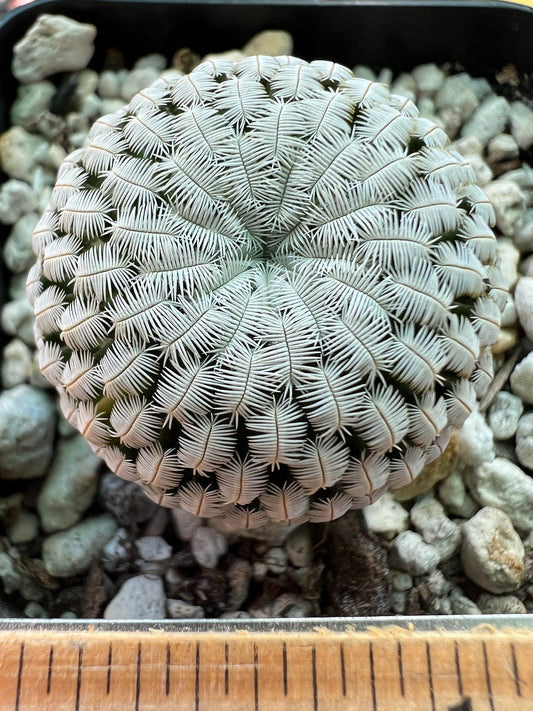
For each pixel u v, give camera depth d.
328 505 0.09
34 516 0.12
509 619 0.09
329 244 0.08
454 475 0.12
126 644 0.09
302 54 0.14
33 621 0.09
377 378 0.08
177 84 0.09
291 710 0.08
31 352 0.13
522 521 0.12
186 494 0.09
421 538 0.11
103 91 0.14
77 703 0.08
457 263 0.08
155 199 0.08
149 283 0.08
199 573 0.11
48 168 0.14
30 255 0.13
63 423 0.12
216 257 0.08
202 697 0.08
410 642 0.09
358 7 0.14
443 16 0.14
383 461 0.08
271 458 0.08
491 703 0.08
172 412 0.08
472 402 0.09
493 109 0.14
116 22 0.14
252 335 0.08
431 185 0.08
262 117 0.08
